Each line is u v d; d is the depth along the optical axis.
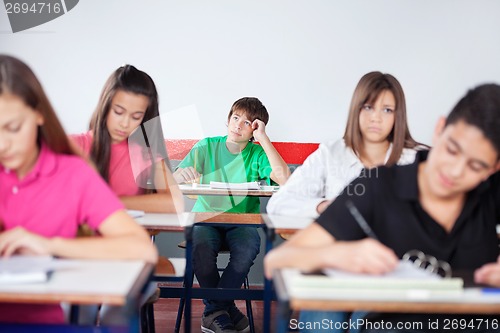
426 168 1.08
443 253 1.08
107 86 1.86
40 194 1.15
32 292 0.84
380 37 3.78
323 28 3.77
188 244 1.83
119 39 3.73
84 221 1.19
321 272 0.97
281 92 3.79
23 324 1.01
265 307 1.83
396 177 1.12
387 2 3.77
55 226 1.16
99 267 1.00
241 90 3.79
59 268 0.98
